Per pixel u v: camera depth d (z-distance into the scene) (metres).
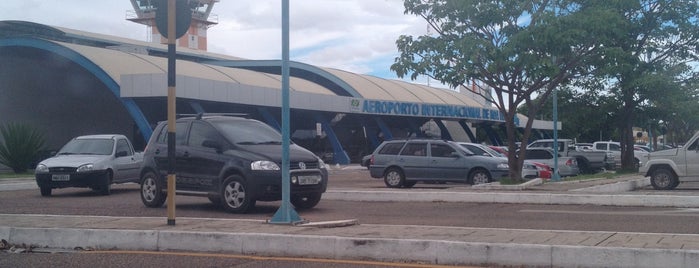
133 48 51.62
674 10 25.34
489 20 18.92
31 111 43.03
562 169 27.84
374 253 9.22
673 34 25.78
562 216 13.52
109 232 10.44
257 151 13.98
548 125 64.25
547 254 8.46
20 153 32.31
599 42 18.98
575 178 24.94
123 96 34.16
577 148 37.03
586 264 8.30
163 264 9.09
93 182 18.80
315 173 14.25
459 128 62.97
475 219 13.13
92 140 20.30
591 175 27.28
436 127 61.06
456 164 21.41
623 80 26.81
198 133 14.84
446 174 21.50
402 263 8.98
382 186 23.33
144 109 41.81
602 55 19.06
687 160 19.92
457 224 12.29
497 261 8.66
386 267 8.78
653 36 25.94
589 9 18.61
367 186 23.38
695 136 20.08
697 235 9.59
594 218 13.05
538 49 18.45
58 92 45.12
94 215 13.70
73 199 18.02
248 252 9.80
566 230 11.02
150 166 15.30
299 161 14.05
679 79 27.59
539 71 18.20
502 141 64.31
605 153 32.25
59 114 45.22
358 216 13.65
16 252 10.32
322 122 45.22
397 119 55.34
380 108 47.50
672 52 26.72
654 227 11.42
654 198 15.24
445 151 21.70
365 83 53.44
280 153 13.98
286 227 10.94
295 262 9.15
